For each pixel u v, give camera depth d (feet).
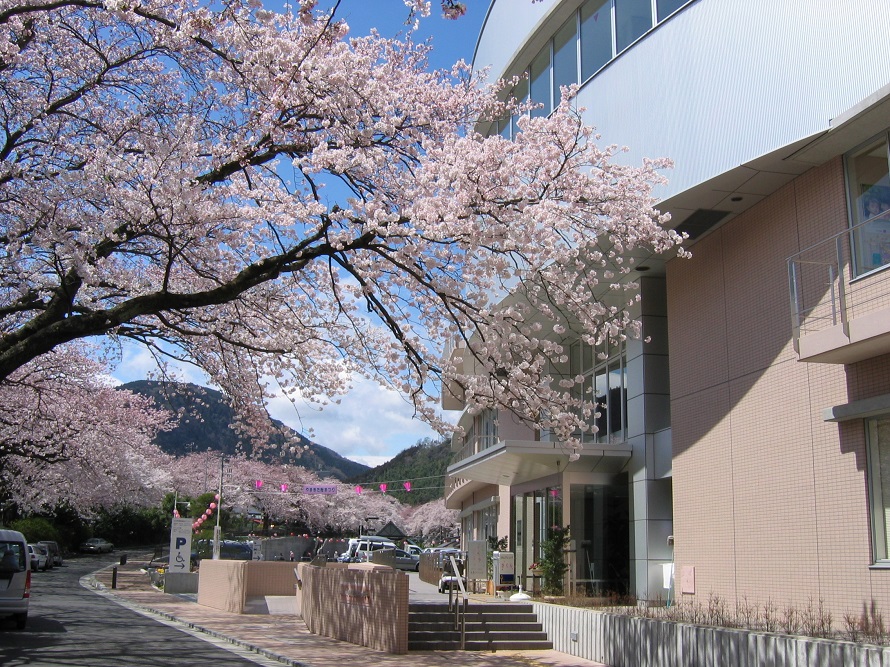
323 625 49.14
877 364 34.47
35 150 35.42
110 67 34.58
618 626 38.34
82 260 28.73
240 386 42.73
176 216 30.68
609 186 33.40
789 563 38.96
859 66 35.04
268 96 30.40
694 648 32.71
